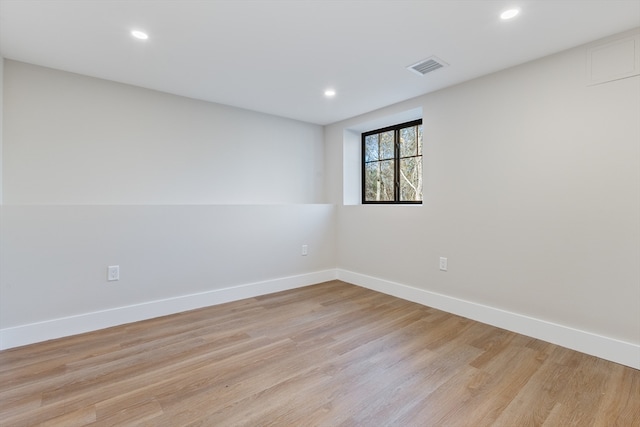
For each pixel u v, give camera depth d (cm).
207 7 177
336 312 298
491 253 267
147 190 305
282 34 206
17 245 226
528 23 191
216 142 349
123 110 291
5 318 222
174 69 260
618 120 202
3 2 171
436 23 193
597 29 197
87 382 179
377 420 148
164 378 184
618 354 202
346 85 293
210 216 318
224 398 165
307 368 195
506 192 257
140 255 277
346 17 187
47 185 258
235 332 251
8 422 146
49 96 258
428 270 318
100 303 258
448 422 147
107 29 200
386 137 404
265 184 390
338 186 429
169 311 292
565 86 224
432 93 310
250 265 348
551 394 169
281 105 354
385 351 218
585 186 216
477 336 243
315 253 408
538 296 240
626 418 150
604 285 209
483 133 271
